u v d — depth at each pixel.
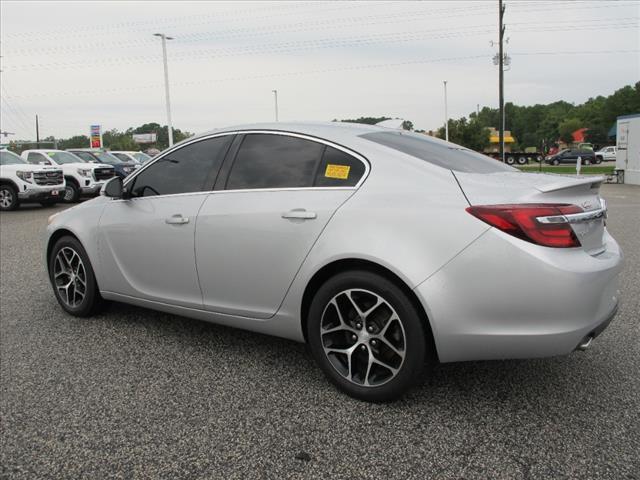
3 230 10.88
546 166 51.88
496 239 2.64
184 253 3.73
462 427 2.76
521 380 3.30
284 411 2.96
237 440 2.67
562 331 2.60
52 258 4.74
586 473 2.36
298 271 3.16
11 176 15.25
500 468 2.41
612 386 3.20
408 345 2.83
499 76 32.66
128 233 4.09
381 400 2.99
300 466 2.45
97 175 18.34
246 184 3.52
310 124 3.56
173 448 2.61
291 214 3.18
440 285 2.72
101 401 3.10
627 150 23.28
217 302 3.63
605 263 2.80
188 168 3.88
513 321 2.65
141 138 81.50
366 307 3.00
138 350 3.88
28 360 3.71
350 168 3.17
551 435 2.67
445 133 60.19
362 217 2.95
